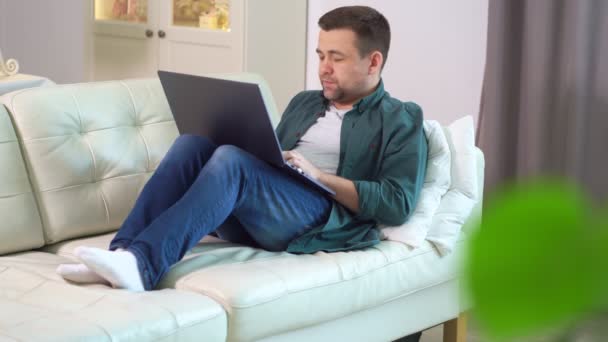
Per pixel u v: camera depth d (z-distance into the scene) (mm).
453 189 2141
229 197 1765
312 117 2123
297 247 1896
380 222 2004
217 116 1864
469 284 178
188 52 4273
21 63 4426
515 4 3223
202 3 4211
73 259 1878
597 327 191
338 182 1918
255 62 4082
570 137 3098
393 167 1974
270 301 1643
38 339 1333
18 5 4383
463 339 2238
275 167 1879
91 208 2006
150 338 1448
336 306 1791
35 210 1928
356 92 2068
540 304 174
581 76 3072
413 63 3807
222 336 1593
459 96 3680
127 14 4426
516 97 3271
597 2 3055
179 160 1842
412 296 2035
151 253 1667
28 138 1947
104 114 2084
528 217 176
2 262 1812
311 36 4254
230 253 1862
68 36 4246
